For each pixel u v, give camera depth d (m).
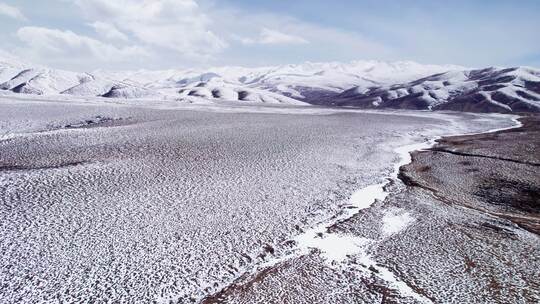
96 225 22.23
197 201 26.67
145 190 28.20
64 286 16.86
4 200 24.84
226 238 21.86
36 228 21.44
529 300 16.75
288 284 17.97
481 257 20.45
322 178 33.16
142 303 16.22
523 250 21.23
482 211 27.02
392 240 22.39
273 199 27.81
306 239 22.42
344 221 24.91
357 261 20.11
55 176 30.20
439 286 17.86
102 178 30.31
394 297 17.06
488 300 16.78
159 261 19.19
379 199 28.94
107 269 18.23
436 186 32.38
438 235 23.03
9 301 15.73
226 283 17.97
